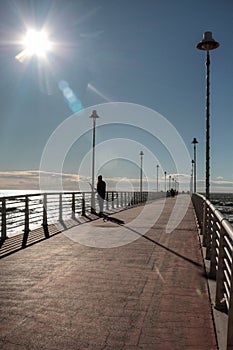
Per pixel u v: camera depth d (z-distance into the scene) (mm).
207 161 12188
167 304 5277
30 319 4668
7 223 11156
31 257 8352
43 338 4121
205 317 4789
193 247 10000
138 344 4012
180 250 9508
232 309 3697
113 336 4203
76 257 8438
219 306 4988
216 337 4113
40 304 5215
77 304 5234
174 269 7387
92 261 8031
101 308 5086
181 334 4270
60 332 4289
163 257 8578
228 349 3666
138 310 5020
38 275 6770
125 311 4980
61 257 8398
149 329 4402
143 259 8336
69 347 3914
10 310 4969
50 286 6086
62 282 6328
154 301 5395
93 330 4359
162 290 5941
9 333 4246
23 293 5703
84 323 4559
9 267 7352
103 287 6074
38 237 11289
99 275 6828
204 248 9562
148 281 6469
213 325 4527
